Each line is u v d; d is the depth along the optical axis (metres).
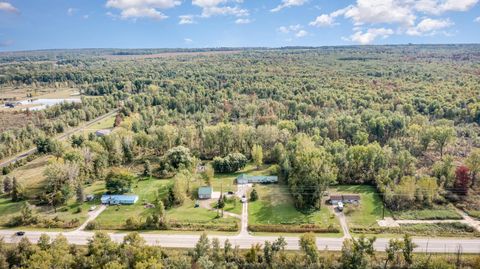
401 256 78.31
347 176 119.44
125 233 90.69
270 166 135.75
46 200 108.25
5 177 117.75
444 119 159.25
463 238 86.44
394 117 151.88
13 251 76.25
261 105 195.38
